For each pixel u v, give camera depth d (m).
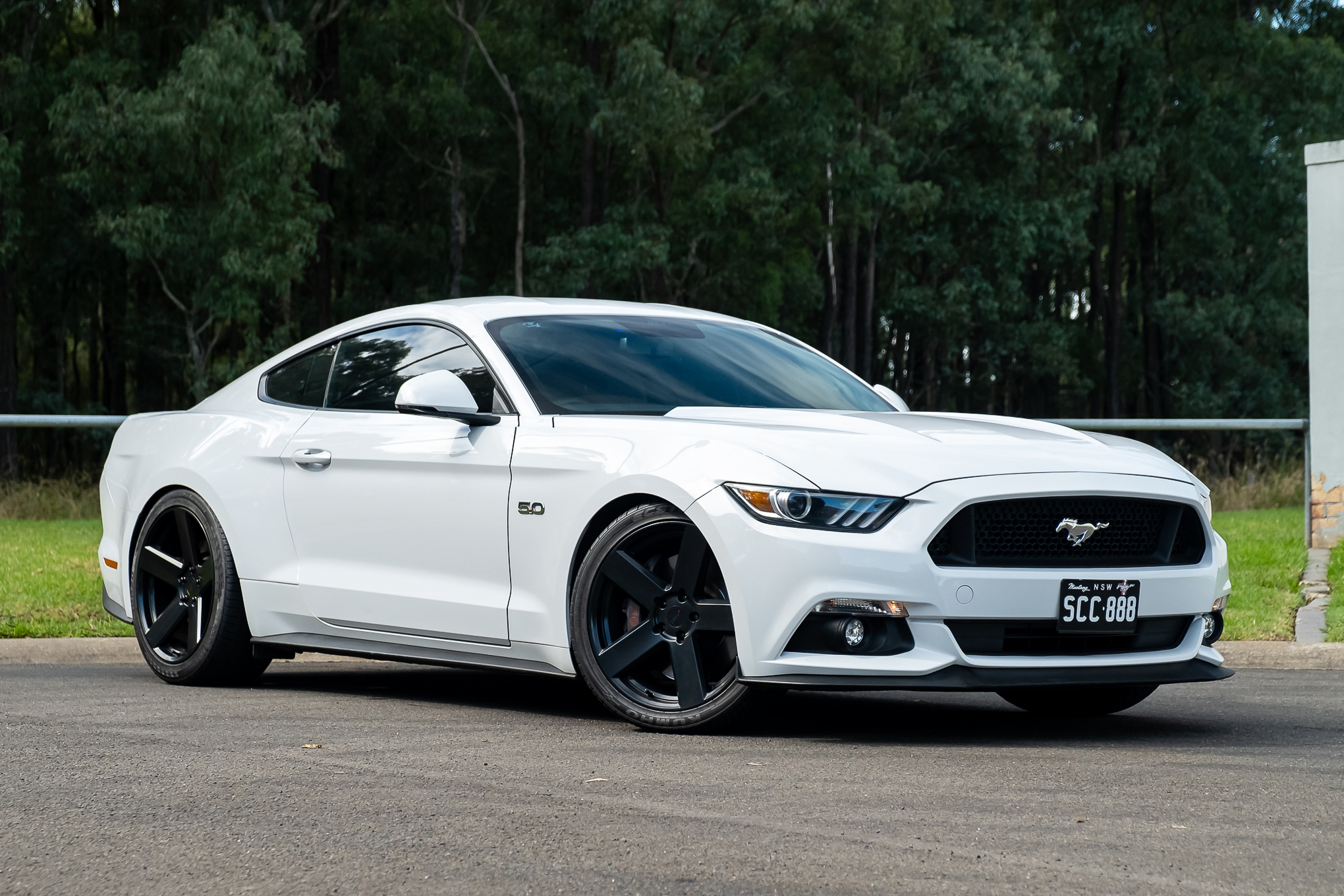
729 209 42.31
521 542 5.20
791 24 40.38
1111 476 4.80
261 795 3.72
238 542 6.18
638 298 45.59
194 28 40.06
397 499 5.64
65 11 38.12
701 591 4.75
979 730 5.04
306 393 6.37
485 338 5.73
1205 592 4.95
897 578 4.46
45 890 2.83
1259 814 3.47
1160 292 55.66
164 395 46.81
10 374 41.34
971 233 52.28
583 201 43.16
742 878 2.85
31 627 7.80
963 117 49.28
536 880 2.85
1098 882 2.83
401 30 45.16
